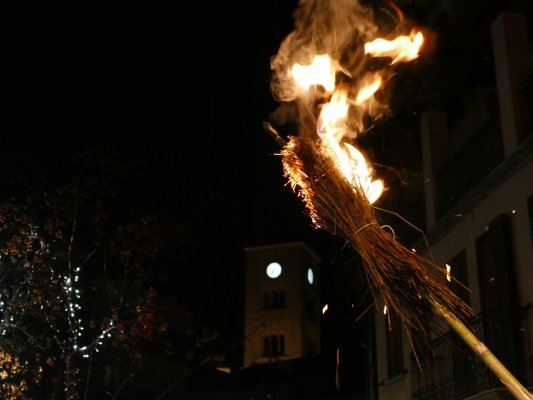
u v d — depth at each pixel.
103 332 18.78
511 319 9.45
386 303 3.46
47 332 20.39
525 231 9.51
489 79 12.02
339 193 3.65
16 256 18.16
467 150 11.50
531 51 10.91
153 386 26.52
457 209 11.27
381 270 3.43
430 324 3.39
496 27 10.66
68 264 18.59
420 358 10.33
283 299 38.12
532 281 9.29
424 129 12.91
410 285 3.38
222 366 30.78
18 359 18.31
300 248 39.19
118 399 25.05
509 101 10.13
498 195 10.23
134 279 20.78
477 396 9.38
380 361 13.81
